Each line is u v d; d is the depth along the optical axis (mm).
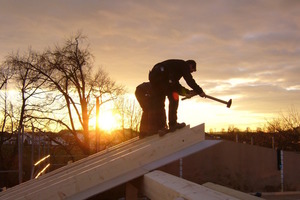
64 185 4148
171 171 19625
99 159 5648
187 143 4941
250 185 20406
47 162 21703
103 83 33719
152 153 4672
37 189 4492
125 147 5977
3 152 29844
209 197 2484
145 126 7012
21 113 29906
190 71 5918
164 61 5871
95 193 4125
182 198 2607
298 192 20609
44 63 31531
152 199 3779
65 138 32312
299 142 36031
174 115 5656
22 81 30500
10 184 22141
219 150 20250
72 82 32500
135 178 4375
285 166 21062
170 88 5770
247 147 20781
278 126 38281
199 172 19734
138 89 7133
